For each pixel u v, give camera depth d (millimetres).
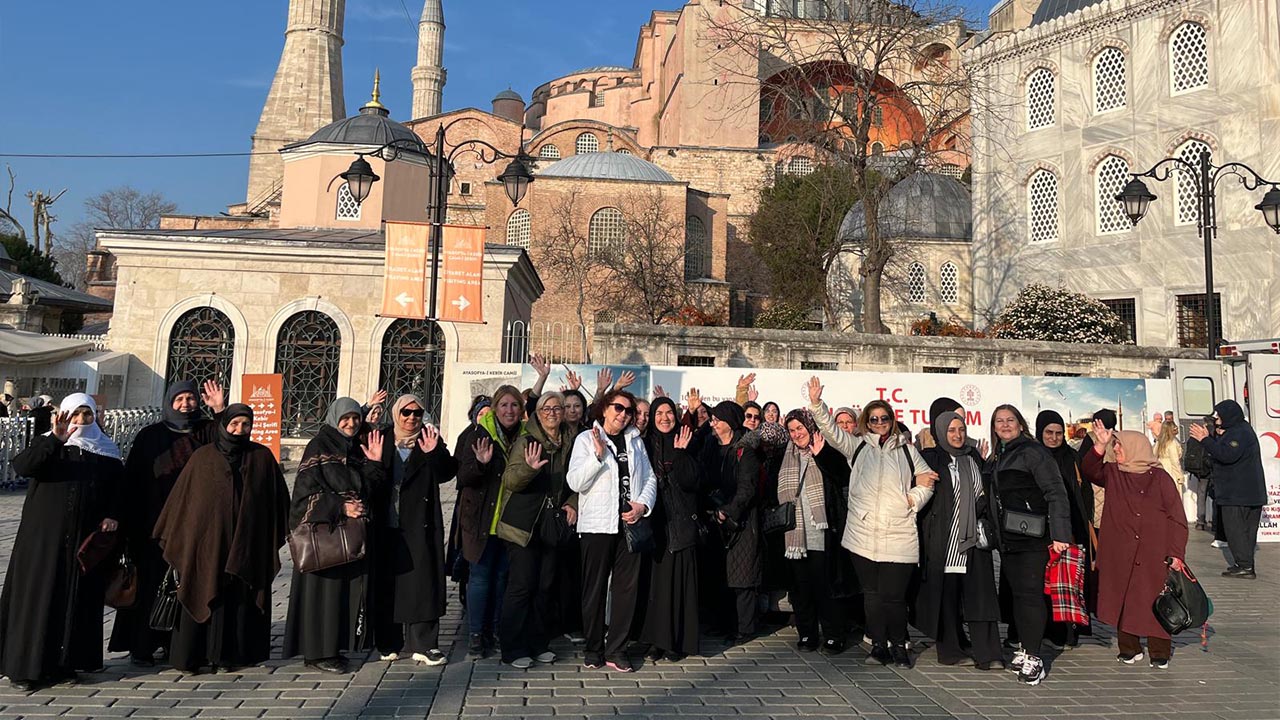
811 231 45344
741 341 19891
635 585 6523
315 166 29609
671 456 6832
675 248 49844
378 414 6883
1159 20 30578
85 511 5824
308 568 5902
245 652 6102
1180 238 29484
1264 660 7137
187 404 6484
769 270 54344
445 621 8070
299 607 6230
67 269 77375
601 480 6449
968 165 56938
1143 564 6855
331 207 29453
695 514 6781
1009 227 34719
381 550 6574
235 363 22891
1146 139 30688
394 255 14086
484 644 6824
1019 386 14961
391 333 23438
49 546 5695
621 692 5902
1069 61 33094
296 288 23281
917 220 43438
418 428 6707
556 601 7281
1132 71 31250
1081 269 32156
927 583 6867
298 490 6082
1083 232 32219
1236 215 28297
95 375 21516
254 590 6152
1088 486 7820
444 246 14234
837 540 7270
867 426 6996
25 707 5309
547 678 6223
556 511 6641
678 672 6480
